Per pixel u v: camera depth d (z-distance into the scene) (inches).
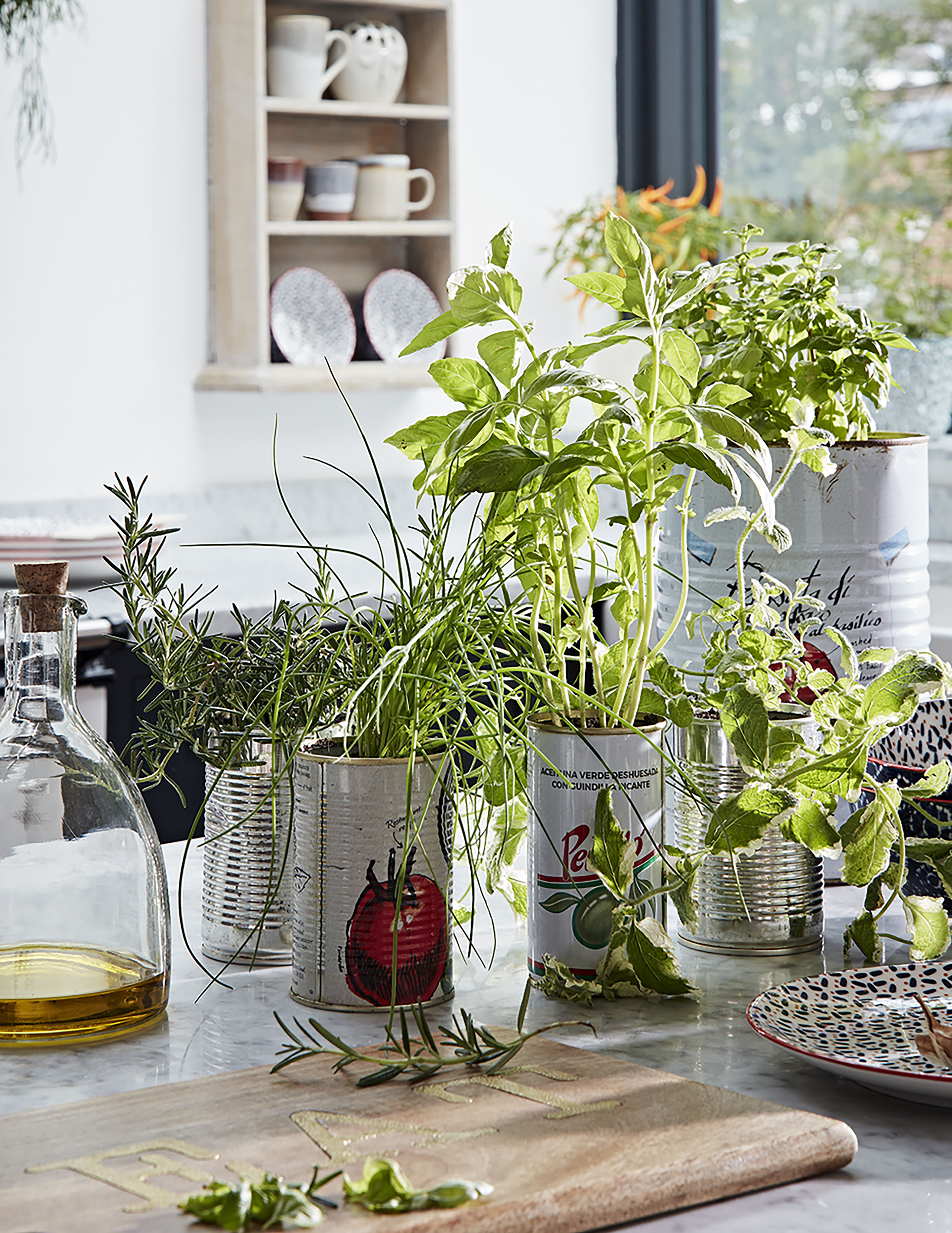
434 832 31.7
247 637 34.2
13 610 30.0
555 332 135.9
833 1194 23.4
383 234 116.7
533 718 34.1
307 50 111.7
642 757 32.8
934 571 103.0
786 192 128.0
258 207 110.6
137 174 112.2
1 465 108.8
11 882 29.6
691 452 31.0
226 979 34.4
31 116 107.7
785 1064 29.1
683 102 138.3
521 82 133.3
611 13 138.6
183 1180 22.4
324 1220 20.7
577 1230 21.6
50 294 109.6
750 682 32.4
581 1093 25.9
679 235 124.9
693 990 32.4
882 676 32.3
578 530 35.4
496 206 132.5
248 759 34.0
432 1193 21.2
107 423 112.7
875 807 31.8
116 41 110.4
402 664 29.5
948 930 31.6
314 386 113.7
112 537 94.5
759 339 40.4
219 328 114.8
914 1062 27.8
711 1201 23.0
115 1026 30.0
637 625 35.5
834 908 41.0
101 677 82.7
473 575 31.9
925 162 116.5
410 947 31.6
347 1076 27.0
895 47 118.4
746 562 40.4
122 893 30.2
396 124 123.3
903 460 40.5
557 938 33.0
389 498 126.7
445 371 34.7
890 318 114.0
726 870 35.8
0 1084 27.7
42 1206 21.5
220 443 118.1
